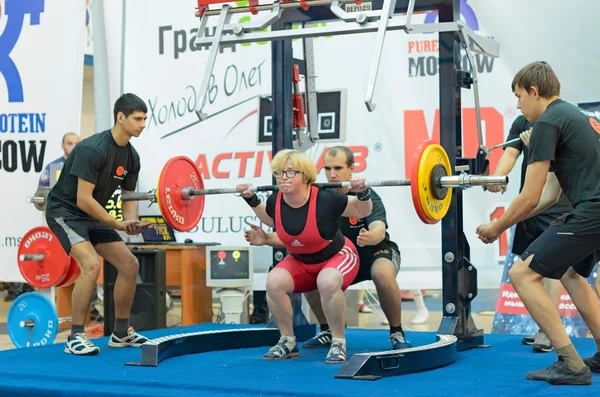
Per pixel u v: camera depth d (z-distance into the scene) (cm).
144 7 754
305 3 484
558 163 377
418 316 776
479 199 659
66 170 500
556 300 489
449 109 490
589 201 364
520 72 390
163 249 626
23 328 632
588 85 626
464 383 379
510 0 645
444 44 492
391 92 681
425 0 498
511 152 523
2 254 775
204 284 702
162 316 622
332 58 696
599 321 402
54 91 764
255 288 727
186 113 746
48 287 643
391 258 477
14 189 772
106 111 764
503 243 654
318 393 354
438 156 439
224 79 734
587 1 625
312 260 444
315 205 427
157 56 753
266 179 723
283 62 545
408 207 677
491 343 532
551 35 636
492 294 984
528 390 358
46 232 636
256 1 498
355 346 514
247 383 383
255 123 725
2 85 777
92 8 762
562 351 373
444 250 502
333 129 652
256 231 463
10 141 775
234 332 519
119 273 518
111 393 370
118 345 525
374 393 352
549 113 373
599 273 585
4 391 394
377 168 687
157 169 757
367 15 450
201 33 507
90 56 863
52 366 447
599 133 373
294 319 559
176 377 404
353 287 702
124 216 539
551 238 370
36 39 769
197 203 526
